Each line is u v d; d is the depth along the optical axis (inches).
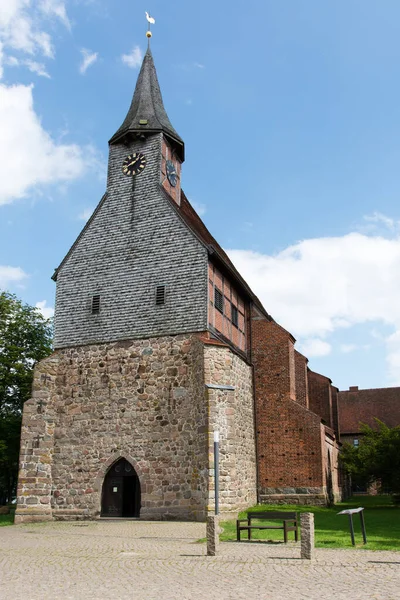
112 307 1023.6
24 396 1391.5
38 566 459.8
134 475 940.0
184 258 987.3
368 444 1261.1
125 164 1101.1
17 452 1365.7
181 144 1136.8
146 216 1045.2
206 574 408.5
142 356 972.6
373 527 717.3
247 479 1050.7
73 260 1087.6
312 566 434.9
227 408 888.9
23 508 943.7
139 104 1138.0
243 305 1185.4
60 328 1055.6
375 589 347.3
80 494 951.0
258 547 550.9
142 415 944.9
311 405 1610.5
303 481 1090.1
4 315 1412.4
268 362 1172.5
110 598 331.0
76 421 990.4
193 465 882.1
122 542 616.1
